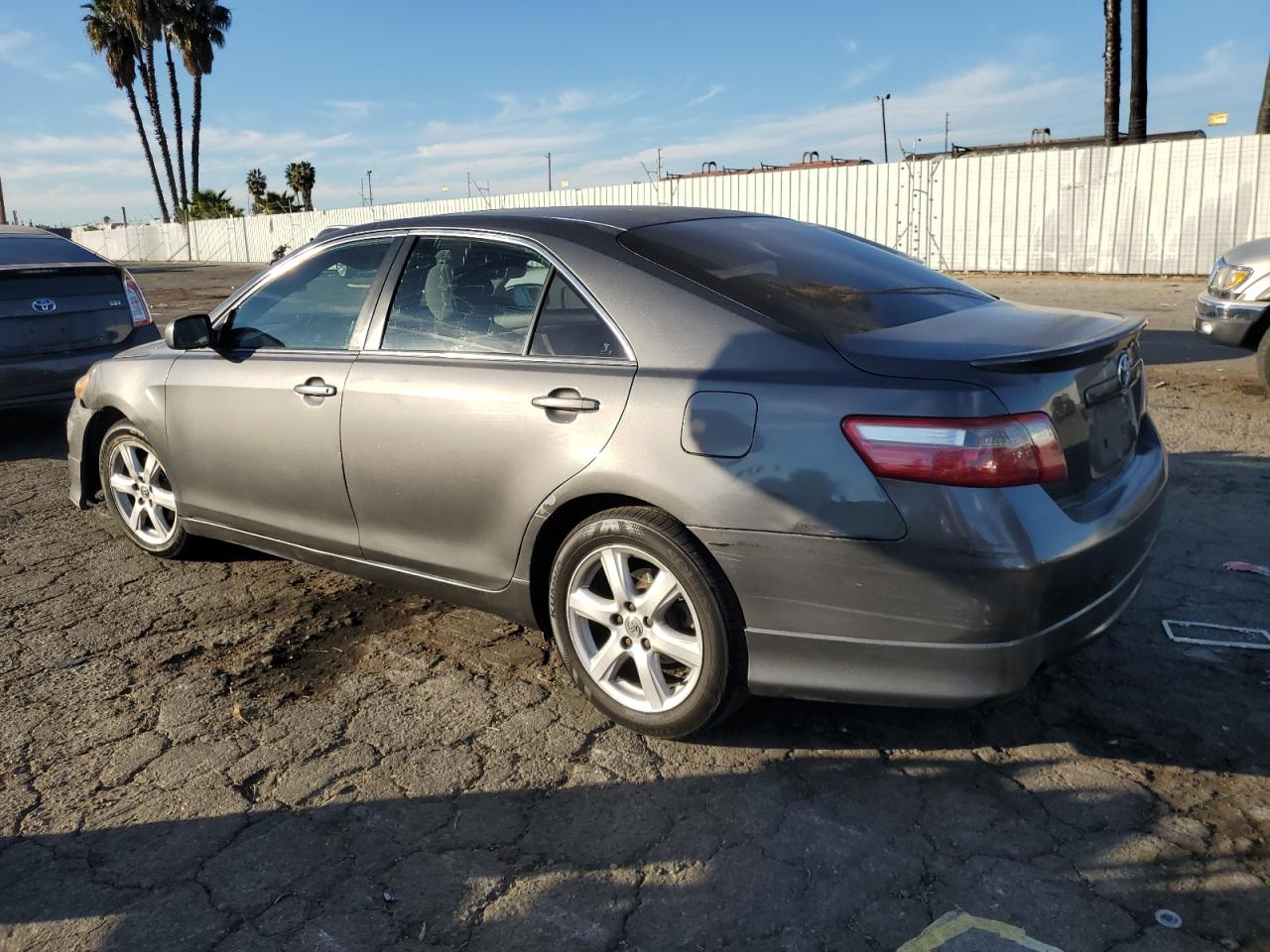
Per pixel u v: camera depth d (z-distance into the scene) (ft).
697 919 7.57
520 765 9.72
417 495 11.27
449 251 11.66
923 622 8.41
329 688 11.37
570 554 10.16
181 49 163.63
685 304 9.73
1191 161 57.16
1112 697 10.58
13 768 9.82
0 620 13.43
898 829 8.59
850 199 70.85
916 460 8.21
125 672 11.84
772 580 8.87
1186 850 8.18
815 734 10.13
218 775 9.62
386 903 7.83
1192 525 15.64
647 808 8.97
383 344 11.87
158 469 15.24
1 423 27.50
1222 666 11.12
